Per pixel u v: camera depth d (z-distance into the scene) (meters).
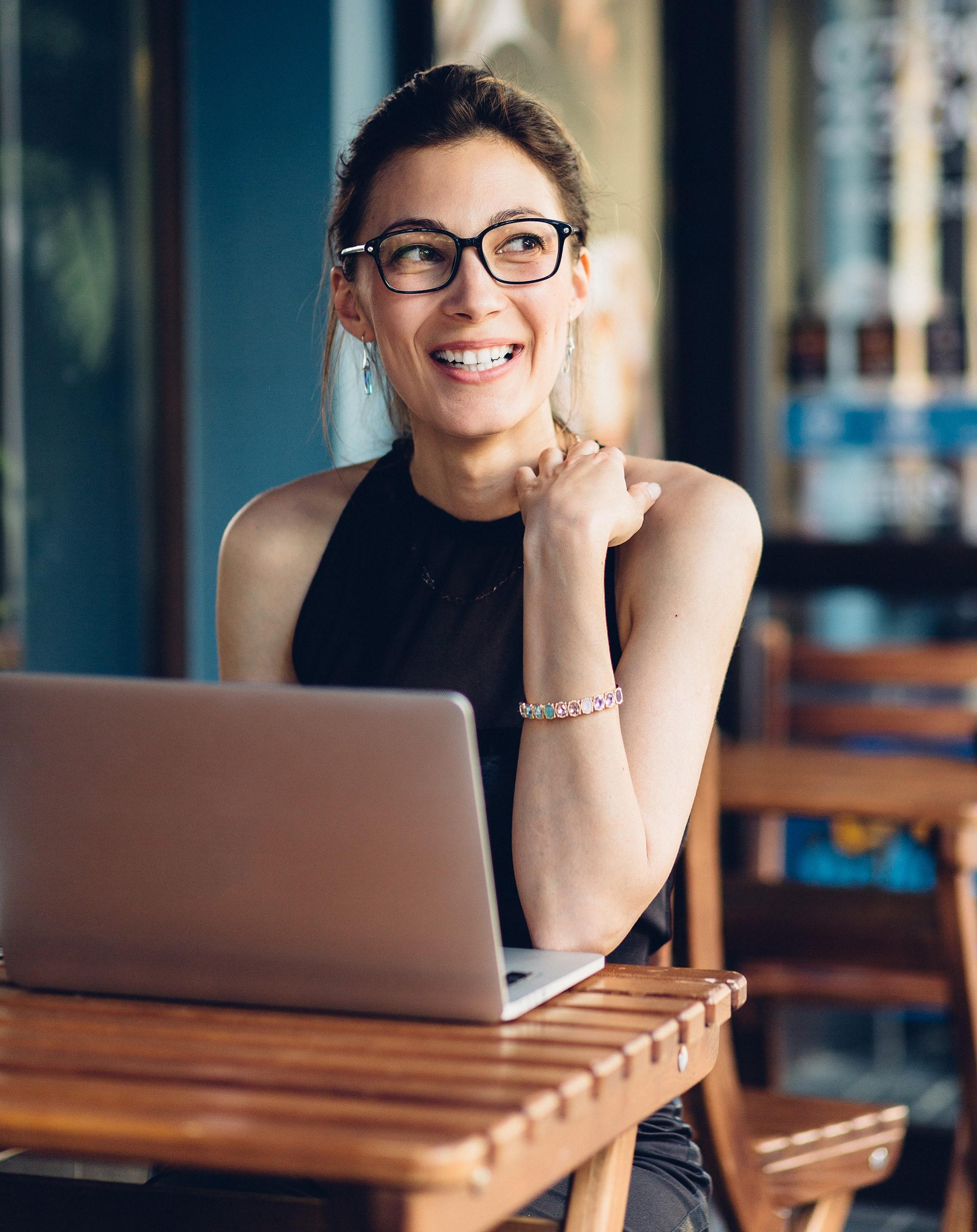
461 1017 1.06
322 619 1.66
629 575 1.49
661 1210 1.34
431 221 1.49
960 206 3.34
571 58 3.50
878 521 3.42
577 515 1.31
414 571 1.61
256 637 1.70
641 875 1.28
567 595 1.30
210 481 3.18
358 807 1.04
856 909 2.45
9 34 2.95
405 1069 0.95
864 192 3.39
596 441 1.48
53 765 1.12
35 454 3.00
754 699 3.42
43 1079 0.93
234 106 3.19
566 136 1.58
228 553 1.72
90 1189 1.16
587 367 1.78
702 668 1.42
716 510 1.49
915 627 3.38
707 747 1.41
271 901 1.08
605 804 1.27
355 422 2.06
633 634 1.45
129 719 1.08
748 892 2.56
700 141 3.41
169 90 3.08
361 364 1.81
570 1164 0.93
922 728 3.34
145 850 1.11
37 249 3.00
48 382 3.01
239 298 3.21
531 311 1.50
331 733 1.04
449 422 1.52
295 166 3.23
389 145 1.53
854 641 3.42
